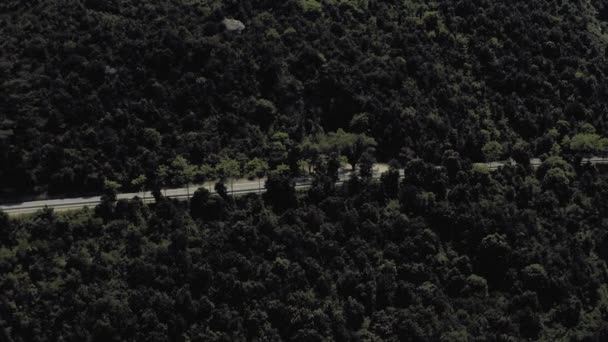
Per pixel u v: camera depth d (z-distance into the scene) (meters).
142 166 153.12
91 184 148.88
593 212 163.62
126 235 141.00
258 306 137.62
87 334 129.00
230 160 156.50
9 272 133.25
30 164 148.75
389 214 154.62
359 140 163.62
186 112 161.62
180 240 141.00
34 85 157.38
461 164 165.62
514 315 145.50
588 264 155.62
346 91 171.12
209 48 170.12
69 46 163.88
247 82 168.50
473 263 151.88
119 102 159.62
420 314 141.38
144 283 136.12
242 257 141.00
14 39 165.38
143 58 166.62
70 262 135.38
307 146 160.25
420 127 171.12
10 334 127.75
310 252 145.25
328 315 139.25
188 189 152.25
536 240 156.75
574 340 144.88
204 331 133.50
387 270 145.50
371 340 137.75
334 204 152.25
